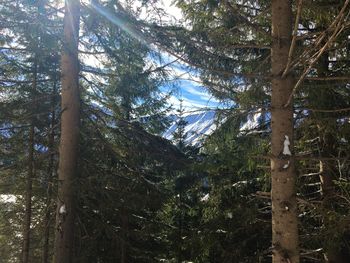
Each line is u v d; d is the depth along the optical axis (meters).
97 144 12.42
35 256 15.91
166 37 7.52
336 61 8.45
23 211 15.27
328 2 6.75
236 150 9.45
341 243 8.14
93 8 9.57
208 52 6.87
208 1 7.21
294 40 4.69
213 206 11.44
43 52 10.52
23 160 13.16
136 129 12.23
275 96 5.43
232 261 10.98
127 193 12.38
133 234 13.69
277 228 5.27
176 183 15.91
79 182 10.70
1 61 13.00
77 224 12.44
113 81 11.49
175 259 16.58
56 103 13.13
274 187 5.34
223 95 7.84
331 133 8.18
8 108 11.49
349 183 7.66
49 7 10.27
